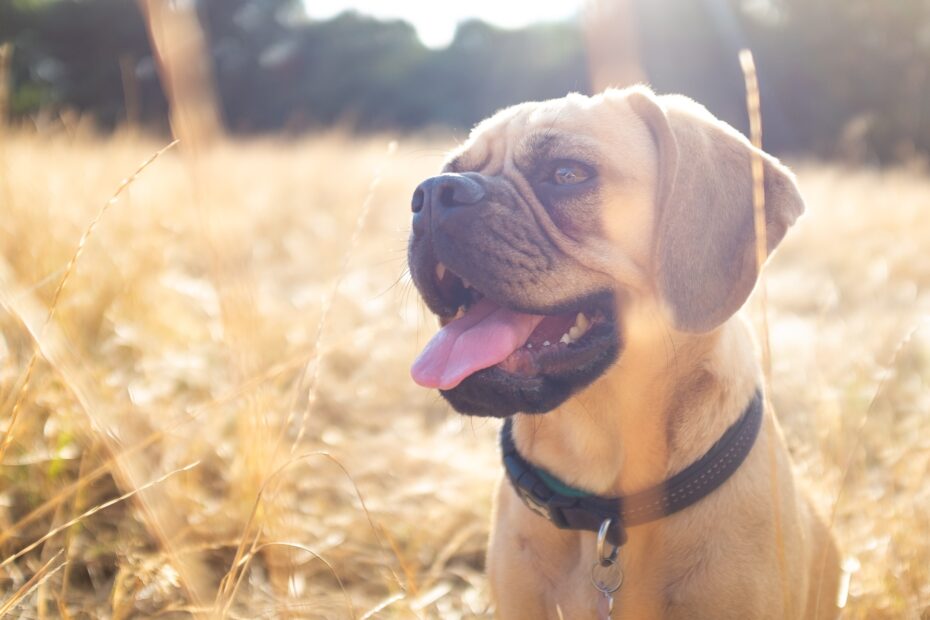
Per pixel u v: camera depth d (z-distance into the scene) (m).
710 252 0.67
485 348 0.65
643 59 5.61
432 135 3.61
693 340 0.66
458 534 0.90
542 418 0.69
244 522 0.81
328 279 1.42
